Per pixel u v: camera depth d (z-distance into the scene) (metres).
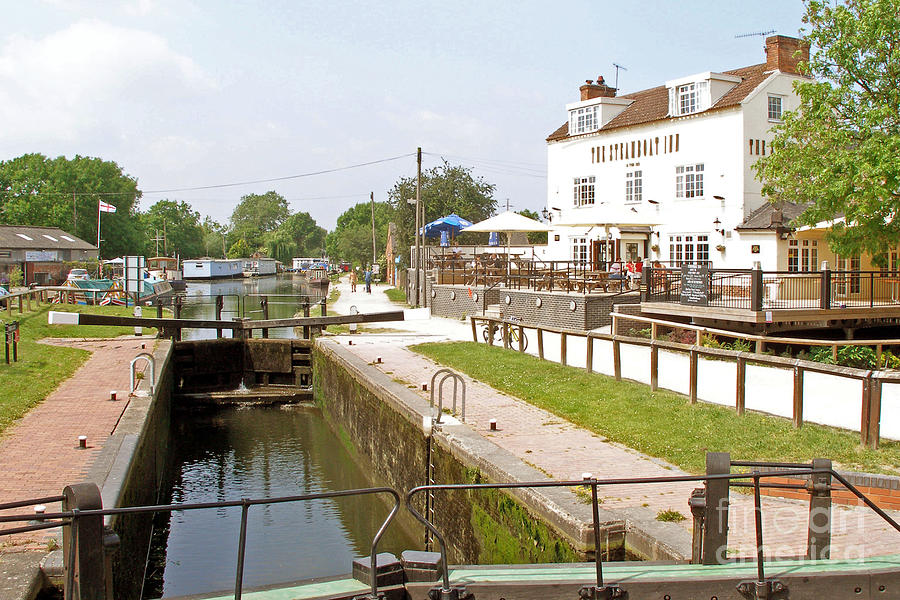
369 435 17.94
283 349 28.39
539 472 9.98
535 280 30.83
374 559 5.62
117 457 10.84
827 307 22.80
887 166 19.95
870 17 21.30
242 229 193.50
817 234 29.67
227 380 28.52
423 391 16.20
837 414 12.61
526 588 5.87
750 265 30.22
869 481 8.30
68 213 89.81
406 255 62.69
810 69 22.81
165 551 12.97
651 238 34.38
